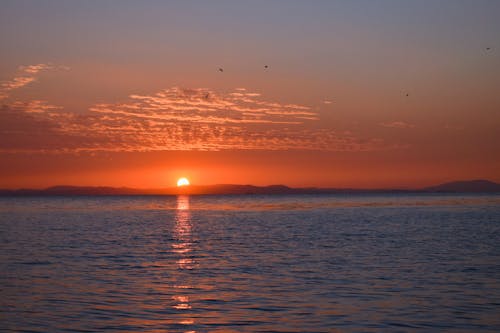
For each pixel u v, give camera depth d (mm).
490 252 44000
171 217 113938
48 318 22078
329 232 67625
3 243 54188
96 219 105875
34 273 33688
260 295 26438
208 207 188125
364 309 23438
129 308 23781
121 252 45812
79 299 25609
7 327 20766
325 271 33938
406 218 99688
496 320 21625
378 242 53250
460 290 27391
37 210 158625
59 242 55312
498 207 156125
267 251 46094
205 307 23938
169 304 24547
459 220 91688
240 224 87562
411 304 24312
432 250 45719
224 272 33875
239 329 20500
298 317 22172
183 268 35781
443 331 20203
